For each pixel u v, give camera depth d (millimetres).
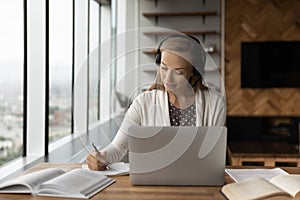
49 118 3516
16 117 2982
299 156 4668
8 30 2760
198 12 6160
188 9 6422
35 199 1496
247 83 6176
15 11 2916
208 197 1530
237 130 6180
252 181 1552
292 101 6180
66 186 1544
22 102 3139
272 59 6141
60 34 3822
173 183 1690
